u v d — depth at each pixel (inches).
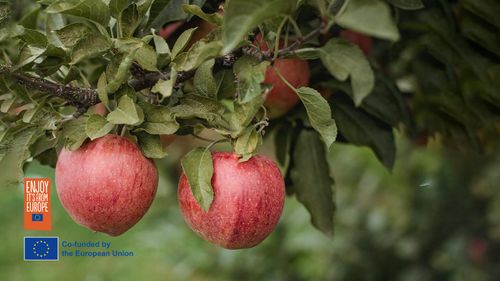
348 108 52.4
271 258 89.7
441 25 50.8
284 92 49.6
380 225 82.8
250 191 45.1
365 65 43.1
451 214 81.8
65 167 45.9
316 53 43.8
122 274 110.3
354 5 41.6
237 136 44.9
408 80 59.1
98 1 44.3
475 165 79.1
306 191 53.3
